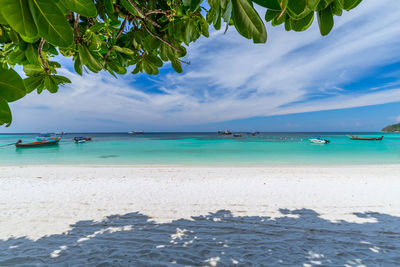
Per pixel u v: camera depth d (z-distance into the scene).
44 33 0.51
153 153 28.25
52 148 35.75
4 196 7.64
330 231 4.92
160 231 4.94
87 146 40.22
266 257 3.91
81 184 9.46
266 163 18.64
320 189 8.52
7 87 0.50
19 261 3.76
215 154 26.73
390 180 10.17
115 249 4.16
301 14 0.54
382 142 49.78
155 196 7.61
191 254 4.00
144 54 1.98
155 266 3.64
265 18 0.87
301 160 20.78
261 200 7.16
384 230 4.95
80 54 1.17
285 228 5.09
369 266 3.65
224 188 8.71
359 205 6.64
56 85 1.30
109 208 6.43
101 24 1.18
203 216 5.82
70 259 3.82
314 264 3.71
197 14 1.39
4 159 22.06
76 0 0.62
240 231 4.94
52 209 6.34
